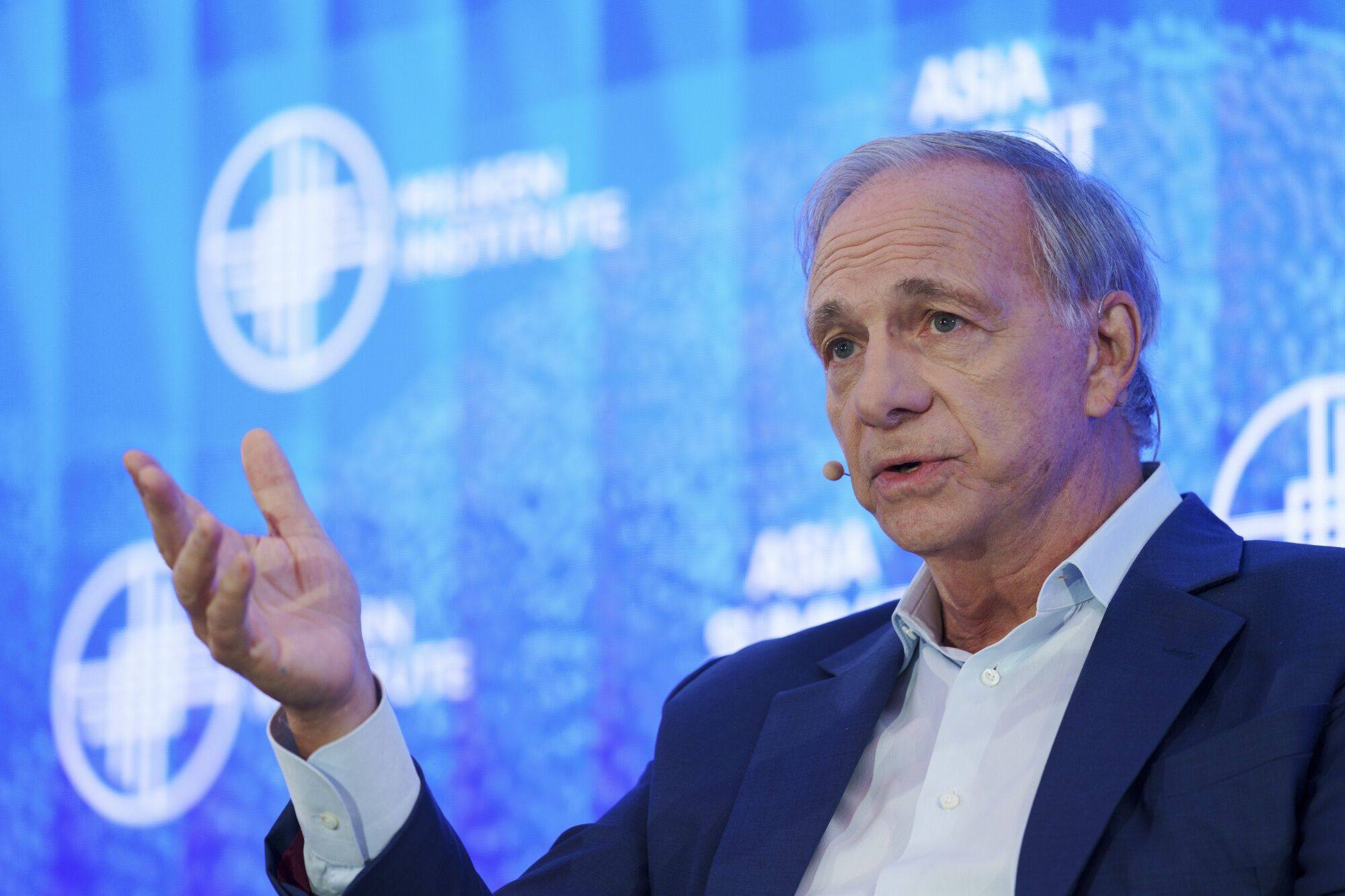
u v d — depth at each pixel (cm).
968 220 562
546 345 1259
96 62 1522
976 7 1123
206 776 1337
